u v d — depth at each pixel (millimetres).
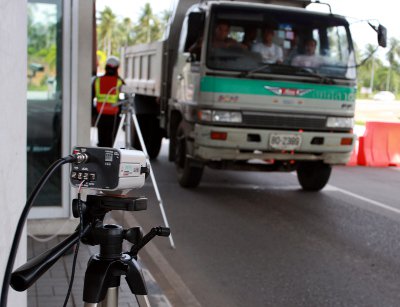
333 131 9195
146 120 12633
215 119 8641
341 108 9156
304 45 8992
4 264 2438
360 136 14125
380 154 14094
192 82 9148
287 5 9695
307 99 8945
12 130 2557
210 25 8648
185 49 9672
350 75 9211
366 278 5633
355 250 6590
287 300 4965
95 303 2096
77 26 5797
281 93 8820
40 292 4395
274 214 8281
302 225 7695
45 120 5969
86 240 2141
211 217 7922
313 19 9055
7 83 2426
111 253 2141
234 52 8695
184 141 9797
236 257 6137
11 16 2488
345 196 9867
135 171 2072
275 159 9031
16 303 2779
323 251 6504
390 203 9367
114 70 9719
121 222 7363
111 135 9883
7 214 2477
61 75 5918
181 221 7625
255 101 8734
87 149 1999
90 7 5820
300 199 9477
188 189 9914
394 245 6867
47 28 5832
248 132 8695
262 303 4875
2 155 2355
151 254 6109
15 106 2617
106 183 1979
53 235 5859
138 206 2086
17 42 2639
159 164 12656
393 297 5145
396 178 12125
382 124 14078
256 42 8805
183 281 5336
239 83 8664
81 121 5988
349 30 9203
